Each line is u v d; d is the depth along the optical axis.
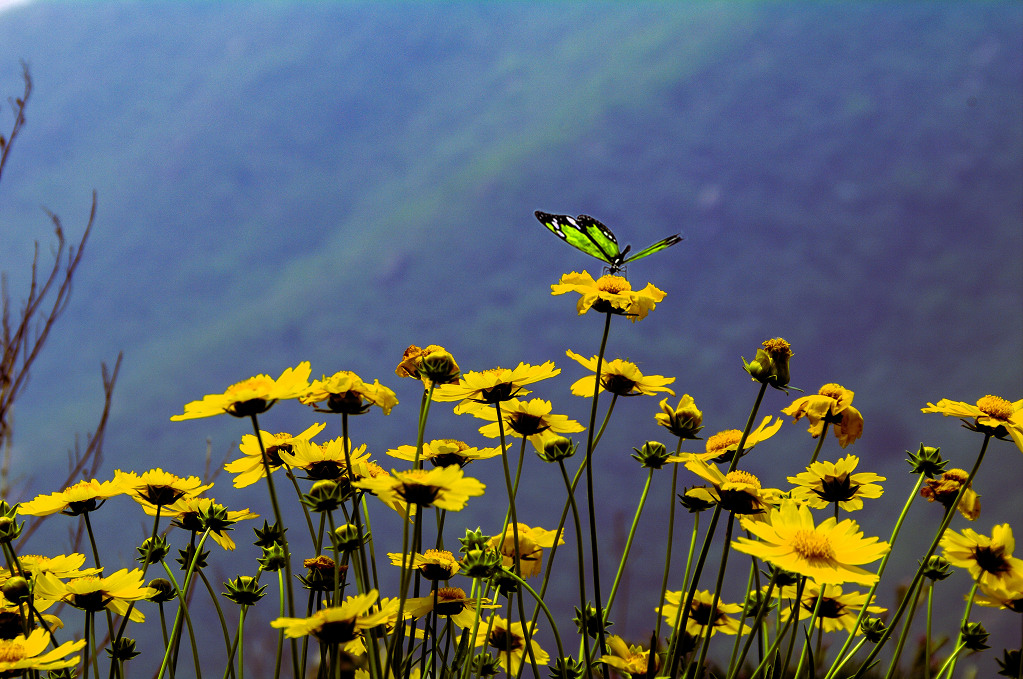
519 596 1.66
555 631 1.65
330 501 1.66
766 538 1.65
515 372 1.70
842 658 1.68
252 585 1.67
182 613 1.67
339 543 1.64
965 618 1.68
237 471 1.70
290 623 1.58
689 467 1.67
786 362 1.69
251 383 1.62
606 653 1.69
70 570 1.68
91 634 1.66
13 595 1.64
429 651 1.68
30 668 1.62
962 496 1.70
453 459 1.71
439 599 1.69
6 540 1.66
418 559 1.66
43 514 1.69
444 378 1.67
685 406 1.71
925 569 1.67
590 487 1.66
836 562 1.64
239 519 1.69
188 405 1.61
